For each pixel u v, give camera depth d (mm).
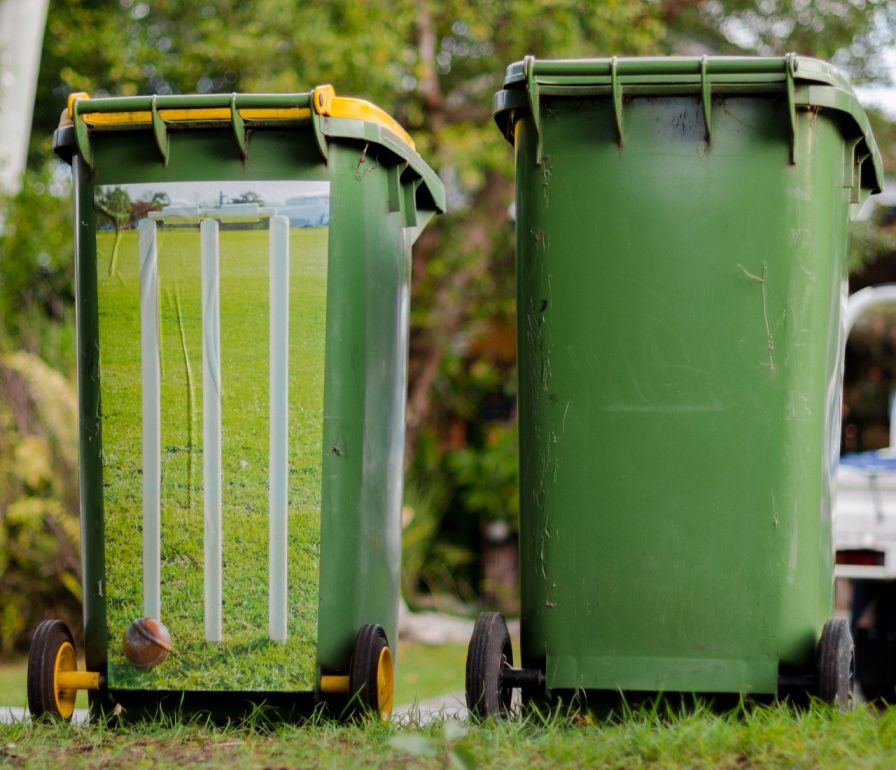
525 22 14469
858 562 8547
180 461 5824
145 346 5844
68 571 12656
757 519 5566
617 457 5629
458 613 16156
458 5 14508
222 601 5797
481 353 18500
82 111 5824
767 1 15891
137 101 5777
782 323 5582
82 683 5812
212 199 5832
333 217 5824
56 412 12180
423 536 15867
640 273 5645
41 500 12234
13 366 12164
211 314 5824
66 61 15930
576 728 5375
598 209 5676
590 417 5652
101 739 5484
